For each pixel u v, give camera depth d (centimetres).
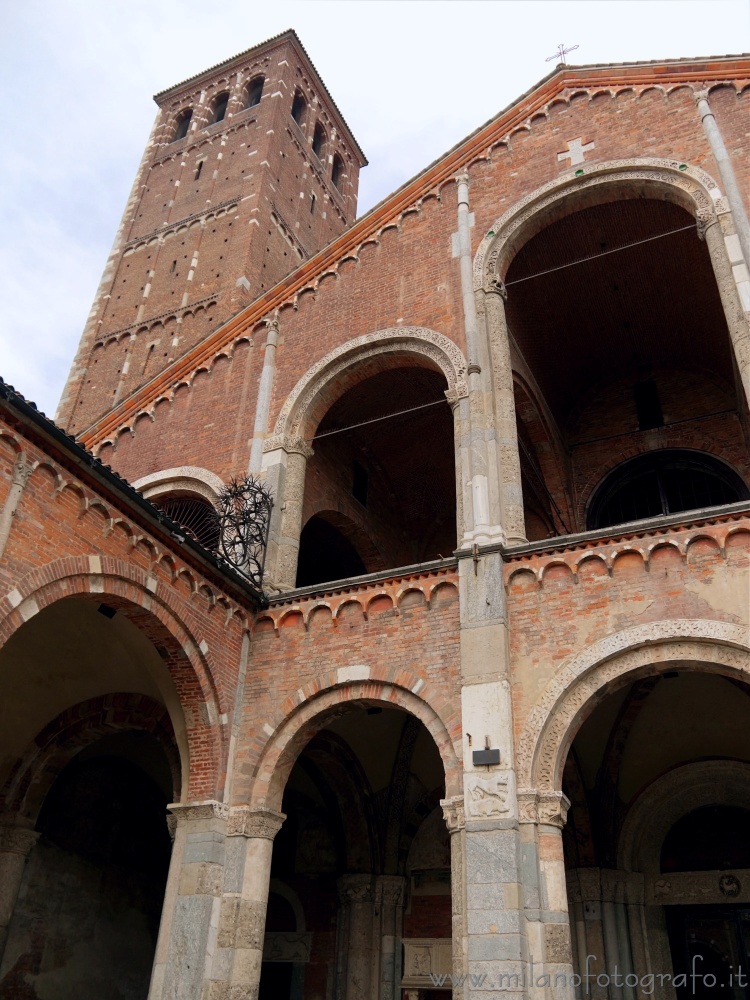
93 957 1823
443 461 2358
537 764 1235
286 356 2053
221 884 1362
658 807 1808
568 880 1753
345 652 1485
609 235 1956
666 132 1859
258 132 3897
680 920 1753
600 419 2338
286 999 1912
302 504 1898
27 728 1666
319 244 3984
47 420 1171
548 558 1391
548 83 2088
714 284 2023
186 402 2148
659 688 1731
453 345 1775
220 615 1530
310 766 1984
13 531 1131
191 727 1465
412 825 1975
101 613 1520
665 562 1304
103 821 1916
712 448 2156
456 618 1410
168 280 3478
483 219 1961
